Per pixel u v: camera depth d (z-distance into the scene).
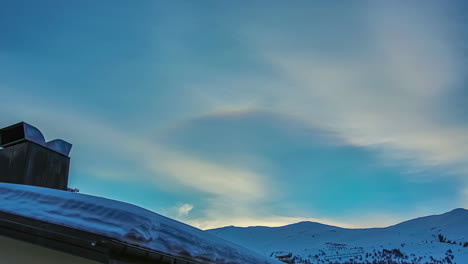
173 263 3.50
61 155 6.51
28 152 5.95
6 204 3.43
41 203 3.46
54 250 3.79
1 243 3.96
